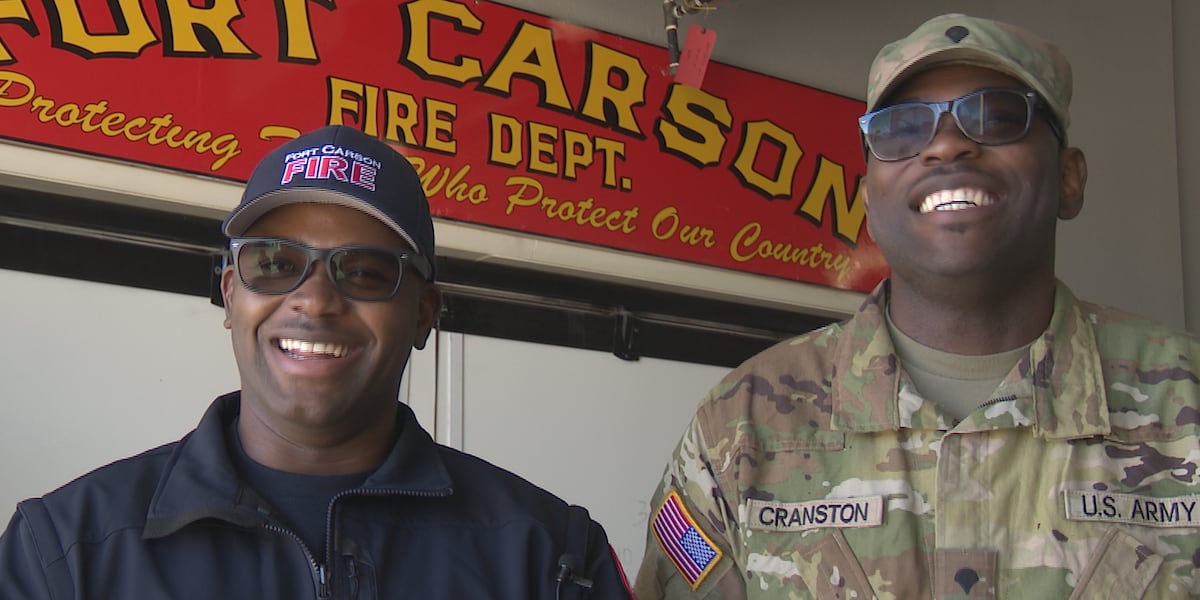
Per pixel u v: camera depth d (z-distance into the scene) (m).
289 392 1.29
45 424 2.20
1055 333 1.55
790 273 3.12
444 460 1.46
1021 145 1.46
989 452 1.50
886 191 1.52
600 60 2.89
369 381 1.32
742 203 3.07
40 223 2.26
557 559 1.38
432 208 2.61
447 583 1.30
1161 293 3.85
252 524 1.25
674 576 1.62
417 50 2.64
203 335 2.39
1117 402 1.51
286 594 1.24
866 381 1.58
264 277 1.30
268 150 2.45
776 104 3.18
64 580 1.17
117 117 2.30
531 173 2.75
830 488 1.54
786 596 1.50
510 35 2.77
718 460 1.62
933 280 1.49
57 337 2.24
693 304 2.99
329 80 2.53
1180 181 4.13
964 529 1.46
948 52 1.49
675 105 3.00
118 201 2.33
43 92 2.24
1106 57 3.93
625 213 2.87
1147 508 1.45
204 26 2.41
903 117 1.49
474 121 2.69
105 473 1.30
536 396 2.71
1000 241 1.45
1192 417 1.48
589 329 2.82
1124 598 1.40
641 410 2.85
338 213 1.33
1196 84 4.23
